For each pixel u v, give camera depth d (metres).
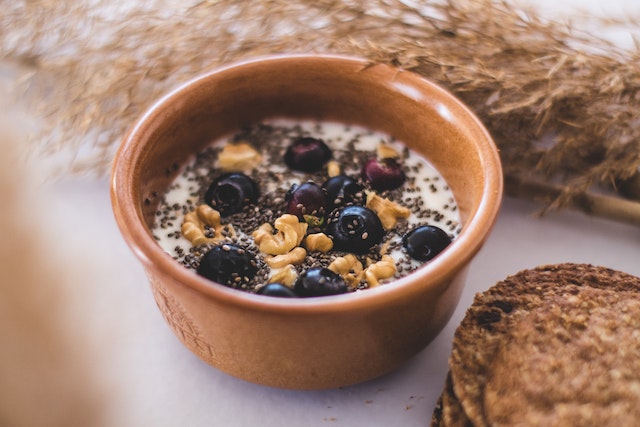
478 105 0.35
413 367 0.33
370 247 0.32
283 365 0.30
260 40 0.36
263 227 0.33
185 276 0.28
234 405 0.32
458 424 0.29
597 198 0.36
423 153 0.35
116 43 0.36
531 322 0.30
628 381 0.28
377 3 0.35
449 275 0.29
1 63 0.39
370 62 0.34
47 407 0.31
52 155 0.39
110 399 0.32
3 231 0.30
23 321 0.30
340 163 0.35
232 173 0.34
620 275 0.32
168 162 0.34
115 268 0.36
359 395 0.33
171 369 0.33
